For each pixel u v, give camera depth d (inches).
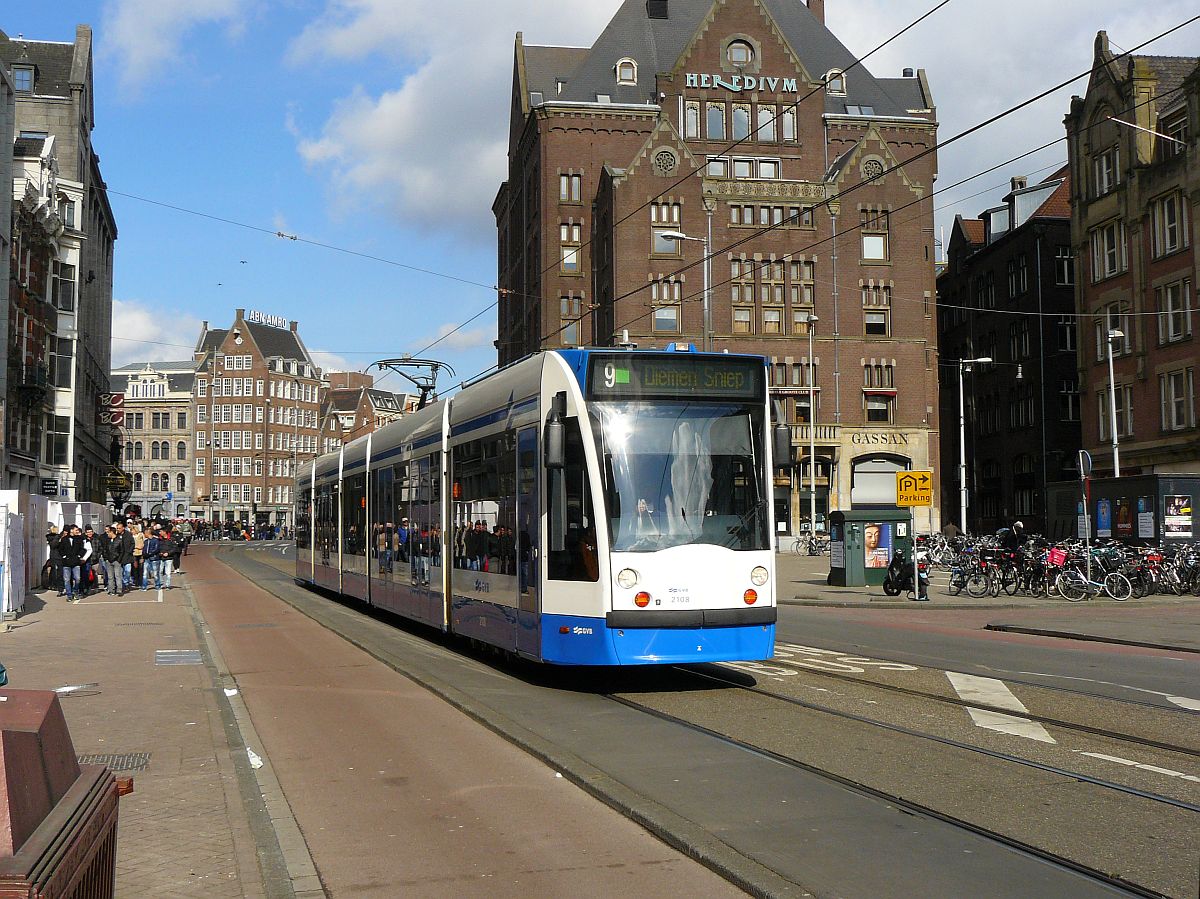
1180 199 1569.9
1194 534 1238.9
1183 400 1569.9
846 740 360.5
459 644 676.1
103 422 2741.1
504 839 250.5
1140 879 217.9
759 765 324.5
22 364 1801.2
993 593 1089.4
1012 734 369.1
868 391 2374.5
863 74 2623.0
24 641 676.1
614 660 434.9
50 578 1166.3
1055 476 2222.0
